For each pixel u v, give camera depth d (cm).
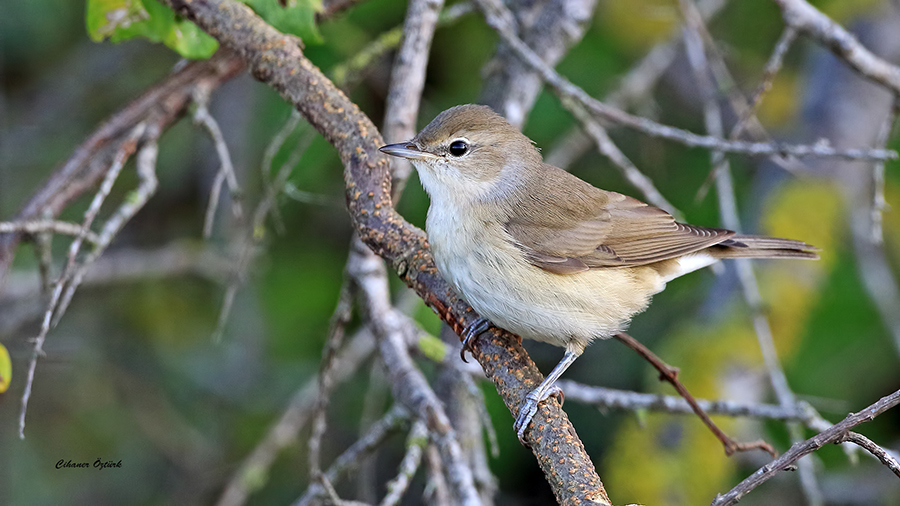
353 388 1269
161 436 1194
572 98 913
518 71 1071
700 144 871
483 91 1095
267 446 1050
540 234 776
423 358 986
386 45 999
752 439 1117
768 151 852
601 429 1207
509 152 817
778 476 1113
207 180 1249
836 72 1262
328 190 1212
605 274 796
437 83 1253
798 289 1166
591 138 935
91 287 1241
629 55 1309
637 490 1079
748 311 1150
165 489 1180
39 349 696
